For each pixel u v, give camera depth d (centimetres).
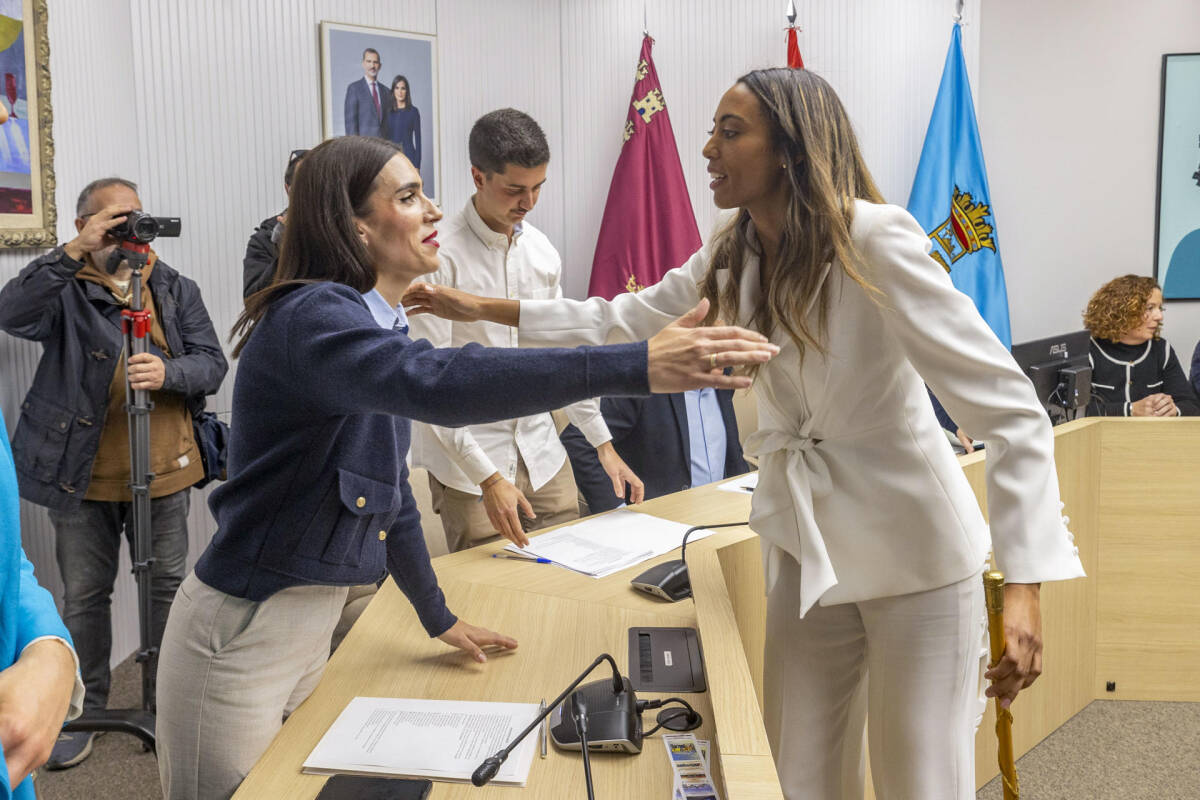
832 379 151
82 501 279
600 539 210
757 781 104
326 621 140
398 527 152
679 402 337
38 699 78
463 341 259
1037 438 141
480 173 254
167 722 134
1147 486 309
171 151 347
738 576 206
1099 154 471
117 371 280
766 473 165
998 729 140
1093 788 269
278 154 366
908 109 438
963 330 140
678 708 134
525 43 411
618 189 412
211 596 133
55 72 298
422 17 385
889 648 158
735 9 431
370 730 131
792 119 143
